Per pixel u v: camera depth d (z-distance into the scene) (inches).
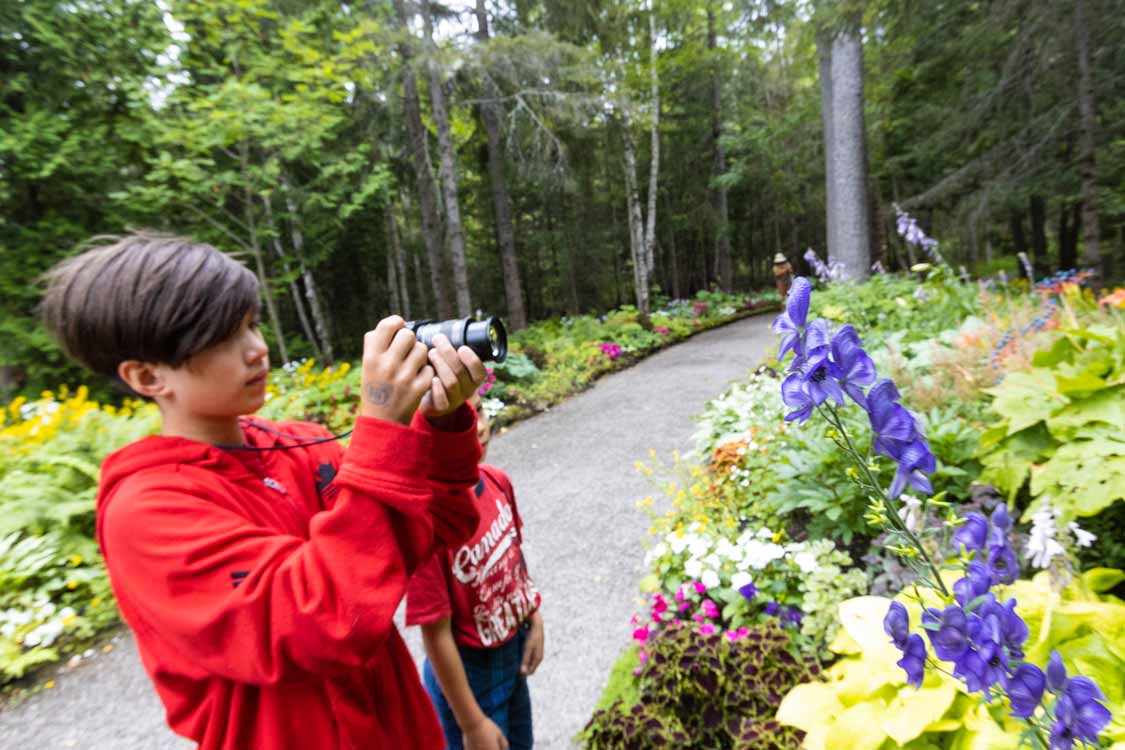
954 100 427.5
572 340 505.4
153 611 31.8
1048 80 345.4
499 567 67.1
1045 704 38.7
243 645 30.7
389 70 496.7
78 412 243.3
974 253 424.8
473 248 970.7
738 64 894.4
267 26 422.0
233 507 36.1
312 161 388.5
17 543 173.2
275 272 513.7
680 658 99.7
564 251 914.7
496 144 655.1
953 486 140.2
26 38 331.0
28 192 359.6
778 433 183.8
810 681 98.3
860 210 433.7
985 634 37.4
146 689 137.3
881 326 315.3
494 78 551.5
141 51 357.7
